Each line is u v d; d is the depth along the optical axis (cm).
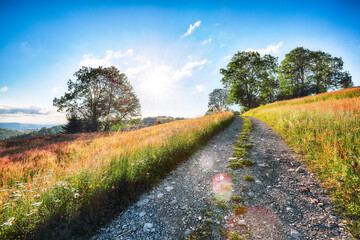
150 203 327
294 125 712
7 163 639
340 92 1762
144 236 240
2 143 1534
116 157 460
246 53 3819
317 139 486
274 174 399
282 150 554
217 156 583
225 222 258
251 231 234
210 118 1282
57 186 275
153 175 431
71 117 3158
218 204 306
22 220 233
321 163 396
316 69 3891
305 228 229
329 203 274
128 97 3525
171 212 296
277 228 234
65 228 240
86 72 3284
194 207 305
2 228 215
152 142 644
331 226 227
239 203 303
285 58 4188
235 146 677
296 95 4153
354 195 272
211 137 883
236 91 3850
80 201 285
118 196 334
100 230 254
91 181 321
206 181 405
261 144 660
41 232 226
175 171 479
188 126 1005
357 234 208
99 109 3353
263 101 4019
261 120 1400
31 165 579
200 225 257
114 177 358
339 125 525
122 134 741
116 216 288
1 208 229
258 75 3700
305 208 269
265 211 273
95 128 3181
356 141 390
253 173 418
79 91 3253
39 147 1195
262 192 330
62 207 268
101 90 3384
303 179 359
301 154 489
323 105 999
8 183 395
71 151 852
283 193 317
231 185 371
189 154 615
